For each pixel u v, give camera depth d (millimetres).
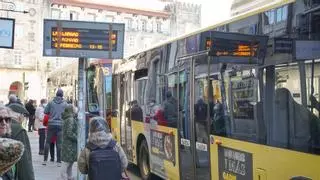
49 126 14297
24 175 4812
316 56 5285
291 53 5727
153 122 10906
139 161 12188
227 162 7191
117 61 14375
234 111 7004
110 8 93188
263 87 6277
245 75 6730
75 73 20969
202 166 8117
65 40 9062
